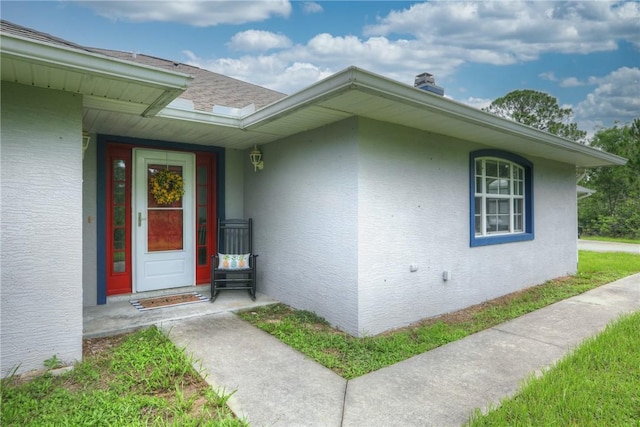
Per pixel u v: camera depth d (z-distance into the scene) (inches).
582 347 133.9
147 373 113.1
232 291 219.0
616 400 97.9
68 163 117.3
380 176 160.1
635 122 768.9
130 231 202.2
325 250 169.3
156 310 177.2
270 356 129.0
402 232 169.8
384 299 162.2
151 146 201.6
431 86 207.5
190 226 220.8
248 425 86.4
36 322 113.0
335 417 91.7
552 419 88.6
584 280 279.3
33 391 100.7
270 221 209.2
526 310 195.8
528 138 196.9
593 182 817.5
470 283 207.3
